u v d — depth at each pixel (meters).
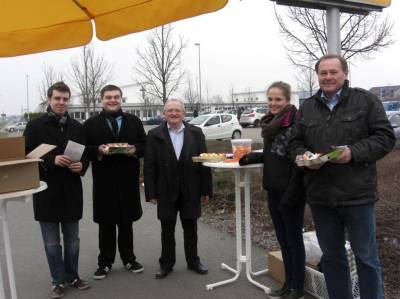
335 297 3.26
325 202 3.07
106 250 4.75
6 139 3.01
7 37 3.80
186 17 3.23
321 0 6.89
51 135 4.14
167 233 4.68
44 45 3.80
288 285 3.99
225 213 7.36
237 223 4.41
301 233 3.79
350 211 2.99
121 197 4.64
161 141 4.57
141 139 4.80
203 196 4.66
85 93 28.30
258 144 17.02
